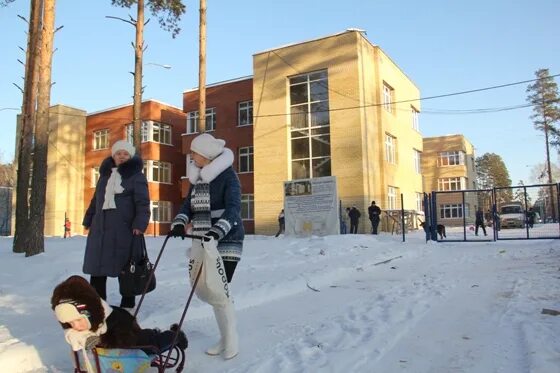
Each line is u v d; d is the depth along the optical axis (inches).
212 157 174.6
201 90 783.1
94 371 133.7
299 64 1162.6
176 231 162.6
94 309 128.9
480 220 856.3
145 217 189.5
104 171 197.3
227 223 164.6
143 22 677.3
